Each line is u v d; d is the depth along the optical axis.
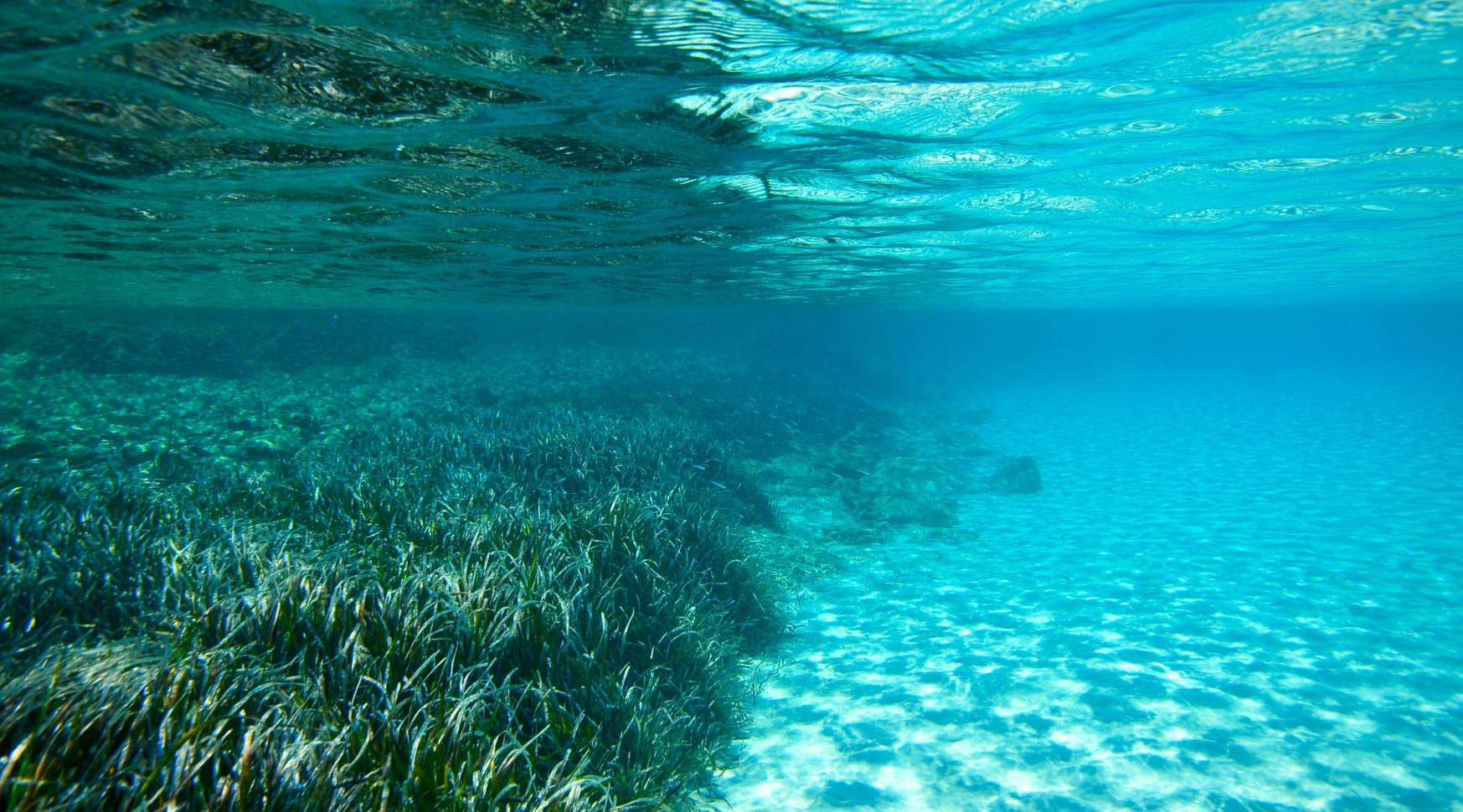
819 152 7.22
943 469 19.25
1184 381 64.62
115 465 11.84
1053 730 5.91
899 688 6.76
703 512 9.39
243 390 21.66
